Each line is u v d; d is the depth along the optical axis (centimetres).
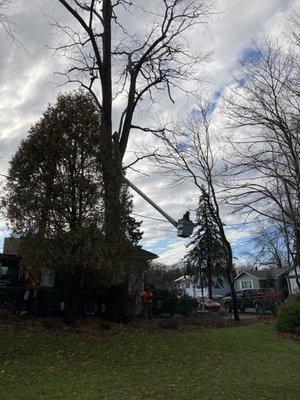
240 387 1041
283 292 4069
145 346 1513
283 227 3231
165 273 3744
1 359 1205
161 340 1639
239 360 1395
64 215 1623
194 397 929
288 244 3441
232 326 2311
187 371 1190
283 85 2194
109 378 1067
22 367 1131
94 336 1603
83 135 1697
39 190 1642
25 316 1855
